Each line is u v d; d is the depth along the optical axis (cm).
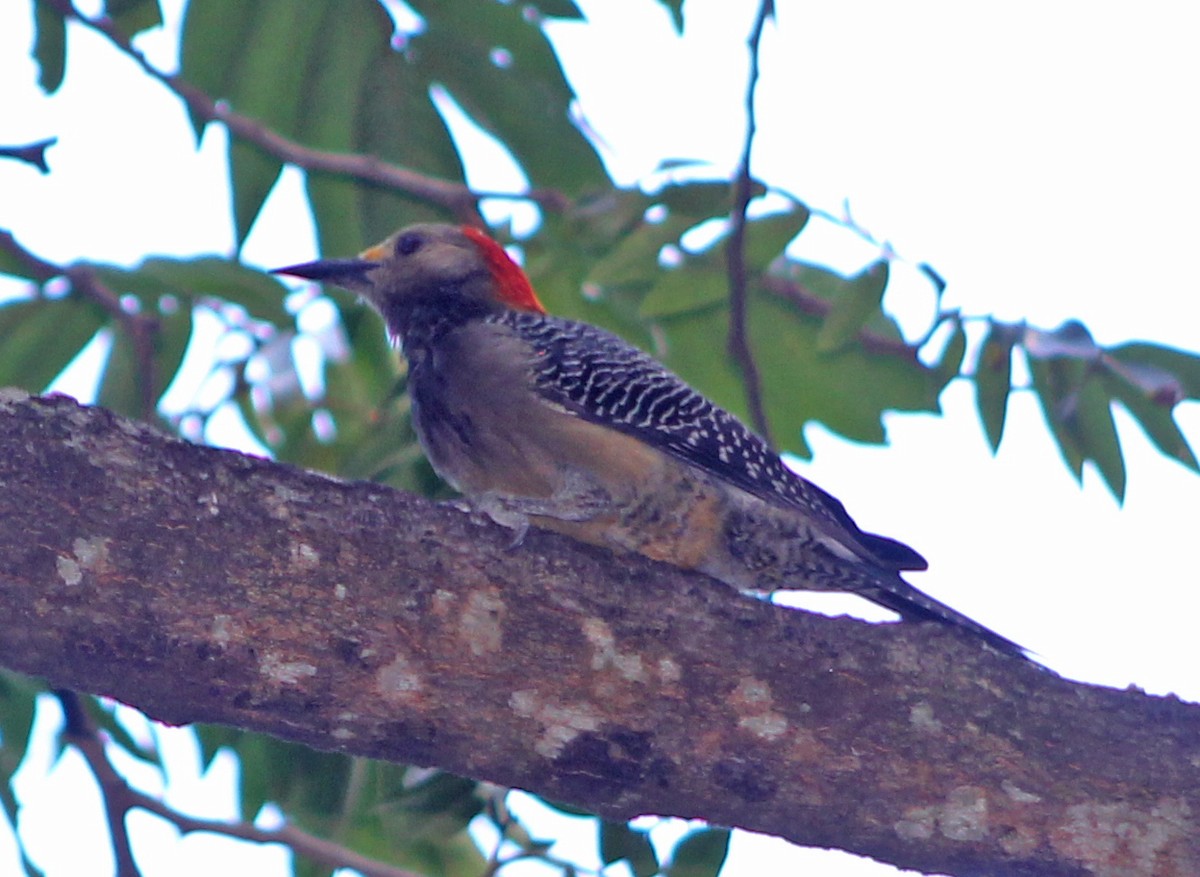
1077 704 826
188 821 1096
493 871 1045
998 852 803
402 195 1360
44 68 1198
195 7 1274
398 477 1227
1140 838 800
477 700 779
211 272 1209
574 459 1073
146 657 732
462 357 1116
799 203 1134
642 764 795
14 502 716
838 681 812
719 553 1089
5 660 727
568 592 801
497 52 1309
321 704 759
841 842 814
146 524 736
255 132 1272
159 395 1287
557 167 1345
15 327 1288
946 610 1025
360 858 1119
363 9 1290
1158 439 1157
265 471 773
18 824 1130
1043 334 1118
